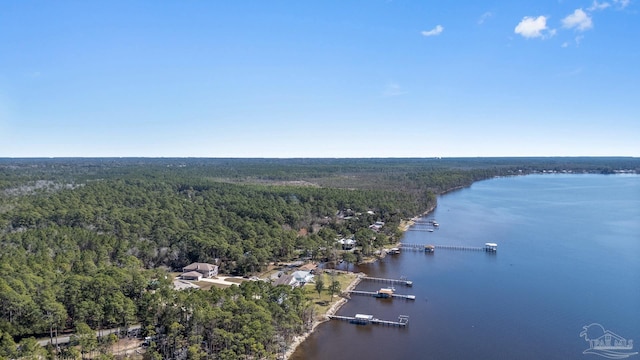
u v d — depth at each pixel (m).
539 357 129.50
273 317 135.25
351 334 145.75
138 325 144.62
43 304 131.50
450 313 160.88
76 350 118.19
